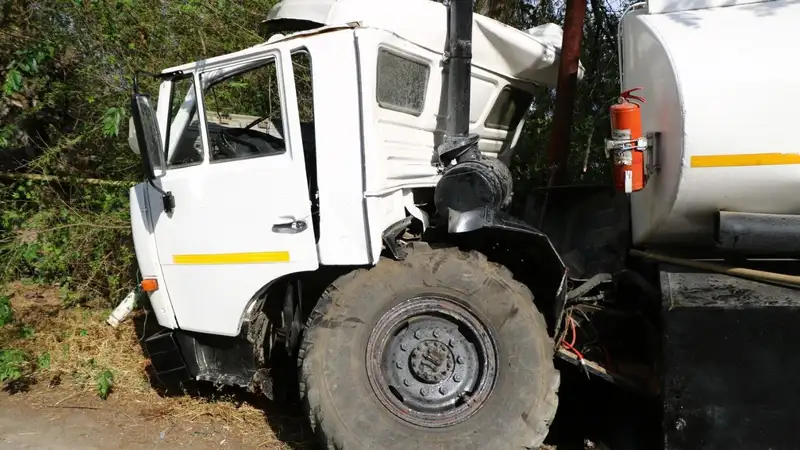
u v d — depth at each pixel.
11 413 4.89
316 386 3.80
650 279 3.96
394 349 3.91
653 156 3.68
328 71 3.80
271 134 4.53
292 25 4.39
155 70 6.75
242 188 4.03
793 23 3.41
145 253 4.40
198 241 4.18
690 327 3.36
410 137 4.13
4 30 6.92
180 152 4.28
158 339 4.45
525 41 4.68
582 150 6.12
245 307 4.11
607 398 4.31
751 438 3.29
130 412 4.88
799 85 3.23
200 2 6.68
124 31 6.78
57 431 4.61
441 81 4.30
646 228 3.89
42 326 6.13
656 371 3.68
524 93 5.13
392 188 3.93
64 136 7.04
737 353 3.31
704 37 3.51
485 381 3.79
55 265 6.67
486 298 3.81
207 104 4.42
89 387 5.26
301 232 3.89
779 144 3.26
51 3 6.88
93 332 6.01
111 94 6.82
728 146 3.32
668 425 3.38
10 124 6.93
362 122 3.74
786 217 3.40
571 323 4.05
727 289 3.43
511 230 3.77
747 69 3.32
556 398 3.75
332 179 3.81
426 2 4.21
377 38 3.77
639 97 3.84
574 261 4.36
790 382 3.25
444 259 3.88
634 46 4.04
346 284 3.88
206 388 5.14
